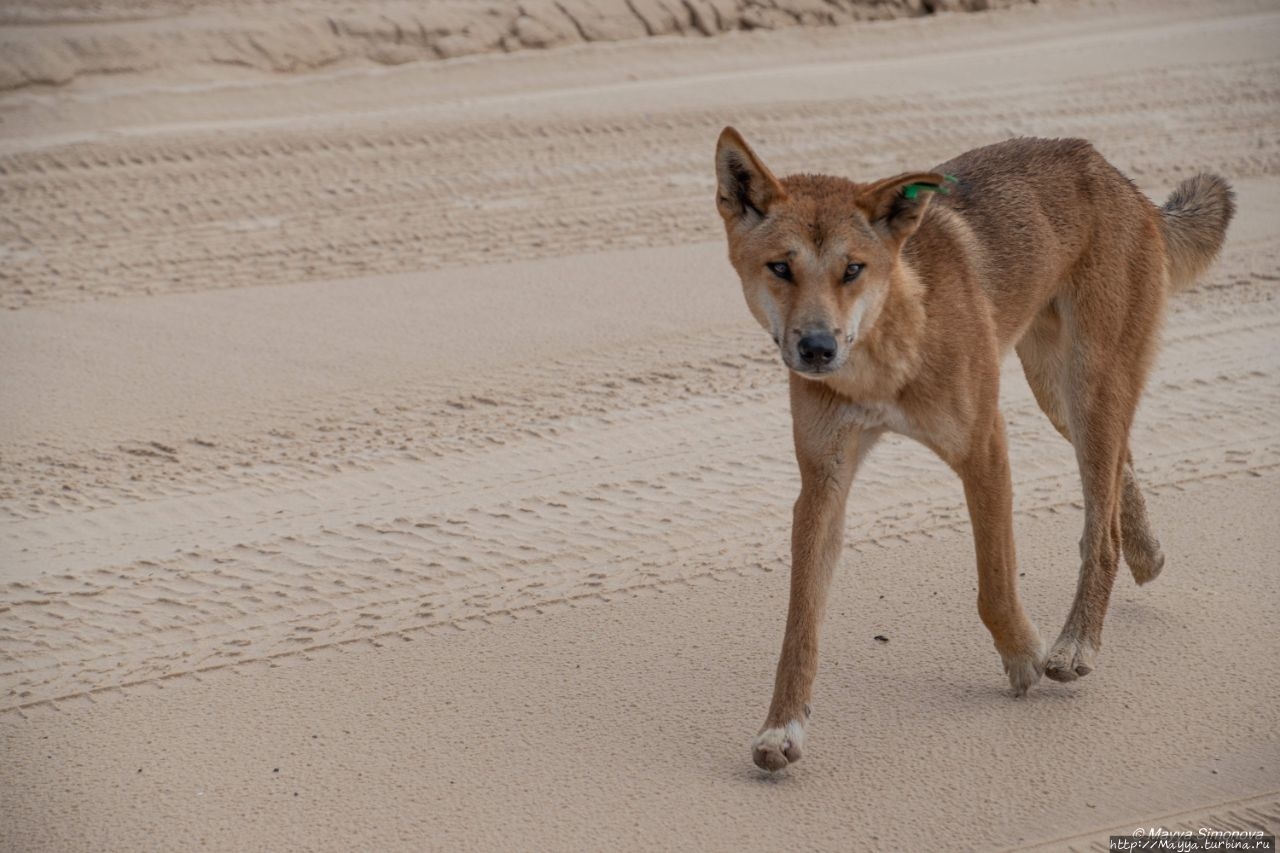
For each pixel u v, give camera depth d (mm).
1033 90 21188
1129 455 8734
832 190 7266
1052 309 8562
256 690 7734
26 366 12211
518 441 10930
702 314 13391
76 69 19406
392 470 10461
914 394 7266
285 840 6426
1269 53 23359
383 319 13281
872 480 10328
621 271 14477
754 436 11055
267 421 11250
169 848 6371
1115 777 6867
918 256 7453
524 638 8281
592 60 21891
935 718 7449
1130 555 8727
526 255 14945
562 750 7168
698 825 6523
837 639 8266
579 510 9867
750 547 9375
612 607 8633
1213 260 9195
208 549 9305
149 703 7605
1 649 8109
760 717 7492
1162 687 7699
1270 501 9812
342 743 7227
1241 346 12586
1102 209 8461
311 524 9656
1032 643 7605
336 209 16156
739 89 20750
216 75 20000
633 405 11547
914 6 25312
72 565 9086
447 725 7395
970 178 8328
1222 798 6660
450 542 9422
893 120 19516
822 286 6953
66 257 14703
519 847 6371
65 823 6555
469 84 20625
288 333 12961
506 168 17453
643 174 17406
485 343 12719
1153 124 19594
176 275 14344
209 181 16766
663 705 7594
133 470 10453
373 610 8578
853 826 6512
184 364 12289
